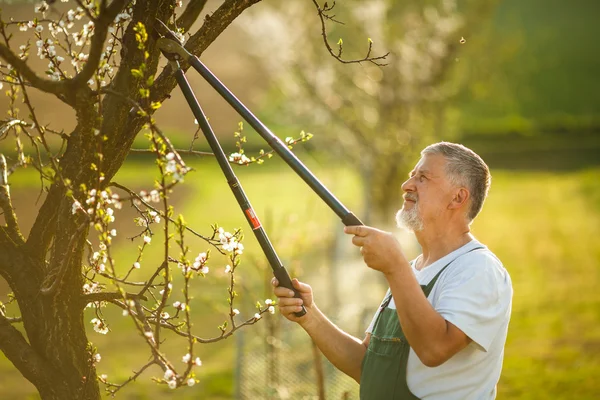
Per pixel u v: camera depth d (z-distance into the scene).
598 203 27.59
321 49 14.30
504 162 44.53
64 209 2.41
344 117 13.80
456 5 14.48
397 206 13.82
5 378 9.70
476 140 48.78
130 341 11.58
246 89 38.34
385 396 2.73
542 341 11.15
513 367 9.89
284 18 14.77
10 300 2.61
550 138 48.41
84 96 2.19
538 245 20.14
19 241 2.53
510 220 25.02
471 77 14.43
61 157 2.46
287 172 40.44
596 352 10.41
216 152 2.46
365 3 13.66
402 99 13.52
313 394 6.84
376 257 2.40
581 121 49.75
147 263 17.09
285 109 16.08
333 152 14.95
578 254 18.56
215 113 46.38
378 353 2.81
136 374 2.34
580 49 61.25
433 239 2.84
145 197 2.02
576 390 8.81
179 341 11.68
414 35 13.66
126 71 2.43
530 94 54.50
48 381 2.43
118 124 2.41
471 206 2.83
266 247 2.64
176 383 2.09
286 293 2.72
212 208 28.42
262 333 7.02
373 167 13.66
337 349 2.99
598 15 68.06
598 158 43.31
